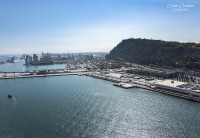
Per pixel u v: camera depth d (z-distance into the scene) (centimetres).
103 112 19888
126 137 14675
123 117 18462
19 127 16612
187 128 15900
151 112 19738
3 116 19212
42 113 19800
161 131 15500
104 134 15150
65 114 19400
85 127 16388
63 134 15225
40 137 14850
